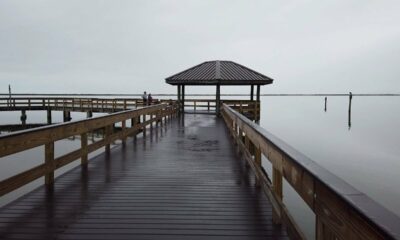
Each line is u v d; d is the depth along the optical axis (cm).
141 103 2331
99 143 677
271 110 5762
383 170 1401
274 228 328
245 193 446
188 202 408
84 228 327
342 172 1368
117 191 453
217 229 326
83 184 487
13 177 376
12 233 315
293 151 241
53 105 2753
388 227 103
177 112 1922
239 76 1909
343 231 135
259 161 456
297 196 930
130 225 335
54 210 377
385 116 4400
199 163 640
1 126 2273
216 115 1866
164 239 303
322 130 2778
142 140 955
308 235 677
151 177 531
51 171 478
